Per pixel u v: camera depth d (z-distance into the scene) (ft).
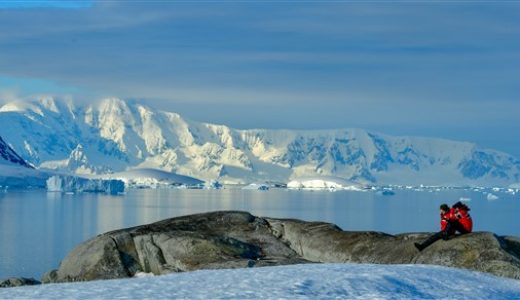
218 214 140.26
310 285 79.30
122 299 73.15
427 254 111.34
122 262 123.24
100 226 547.90
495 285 89.35
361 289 78.07
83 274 122.11
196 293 76.07
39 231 500.33
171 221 136.26
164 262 122.01
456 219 112.68
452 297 78.18
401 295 76.13
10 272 301.02
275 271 92.07
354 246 125.08
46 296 76.48
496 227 625.41
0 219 606.96
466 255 107.86
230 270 97.40
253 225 137.59
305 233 133.39
